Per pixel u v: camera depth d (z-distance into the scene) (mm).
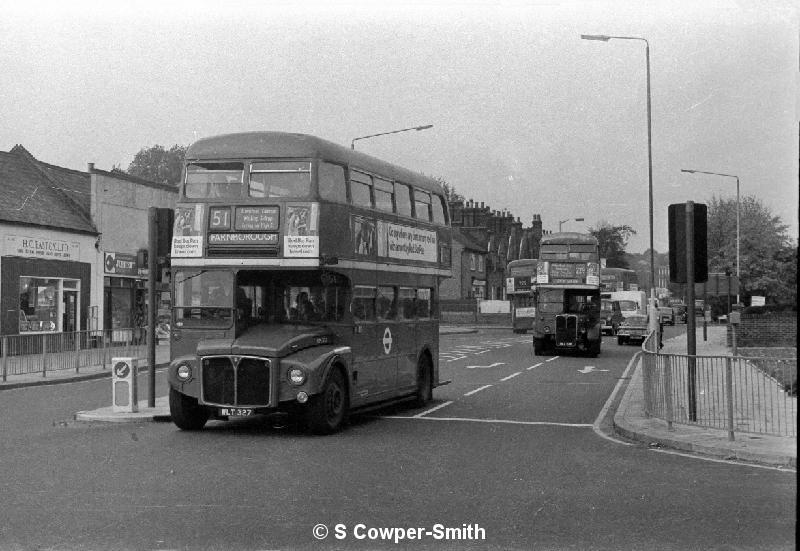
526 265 60969
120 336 27578
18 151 36500
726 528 7297
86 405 17266
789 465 10320
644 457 10969
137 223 38500
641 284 103188
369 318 14664
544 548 6719
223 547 6742
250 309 13305
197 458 10773
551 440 12477
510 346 42875
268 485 9070
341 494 8641
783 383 11148
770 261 67938
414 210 16906
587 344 34594
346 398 13539
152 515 7723
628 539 6953
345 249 13688
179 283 13219
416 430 13547
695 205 13344
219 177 13344
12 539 6941
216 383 12688
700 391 12195
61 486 8992
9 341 22375
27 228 31453
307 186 13070
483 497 8523
